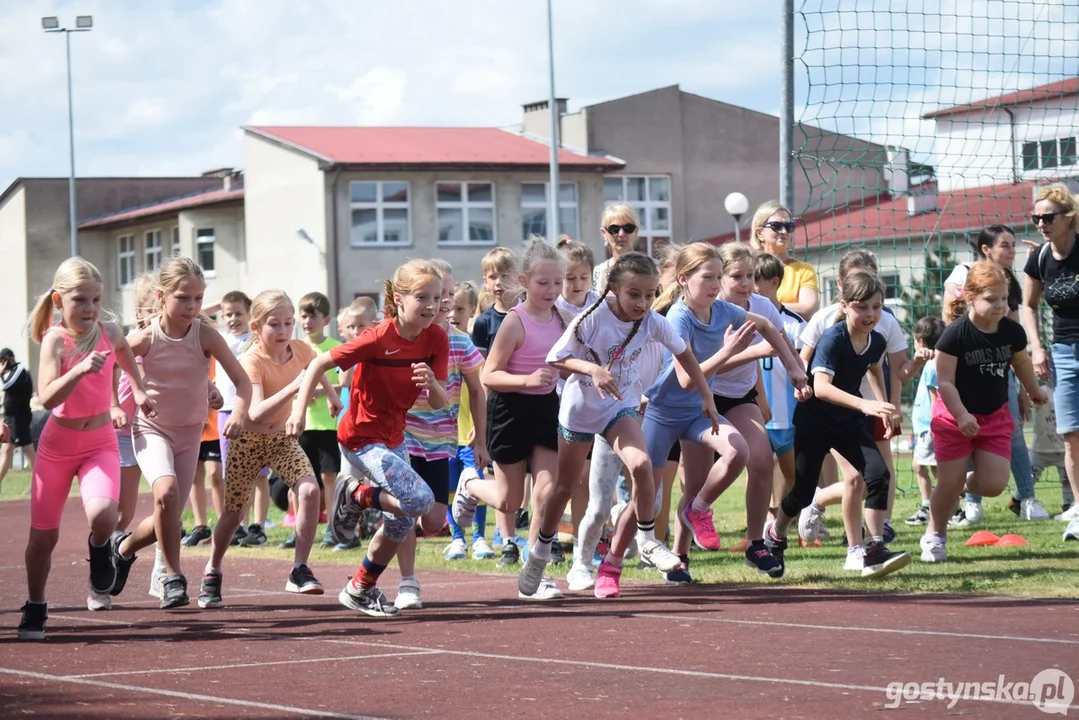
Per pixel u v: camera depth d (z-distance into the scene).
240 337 12.59
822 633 6.65
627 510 8.33
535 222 51.47
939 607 7.46
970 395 9.59
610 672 5.72
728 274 9.27
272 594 8.98
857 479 9.19
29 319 7.29
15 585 9.91
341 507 7.79
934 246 18.30
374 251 49.47
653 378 8.40
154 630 7.25
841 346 9.12
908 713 4.74
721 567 9.80
